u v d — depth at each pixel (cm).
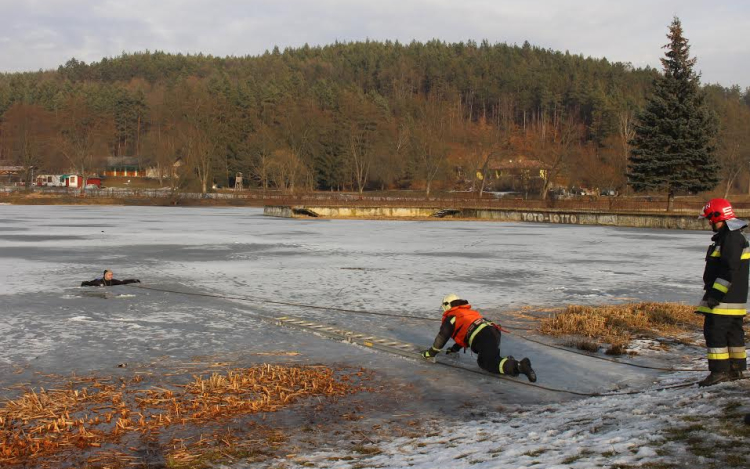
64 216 5791
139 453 592
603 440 522
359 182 11456
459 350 1003
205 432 647
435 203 7031
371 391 798
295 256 2569
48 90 17788
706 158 5781
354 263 2331
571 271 2136
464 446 571
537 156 10475
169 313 1361
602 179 8750
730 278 675
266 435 638
